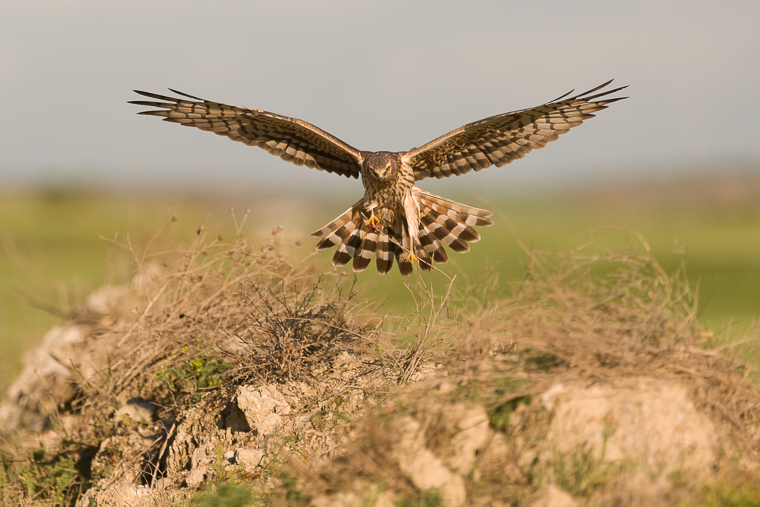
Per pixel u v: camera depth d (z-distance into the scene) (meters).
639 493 6.65
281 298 12.05
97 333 13.89
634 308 8.88
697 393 7.85
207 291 13.25
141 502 9.60
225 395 11.00
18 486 11.55
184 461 10.47
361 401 9.77
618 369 7.87
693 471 7.19
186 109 12.99
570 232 75.06
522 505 6.79
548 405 7.55
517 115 12.54
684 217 118.25
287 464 8.49
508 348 9.11
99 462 11.41
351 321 11.74
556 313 8.59
